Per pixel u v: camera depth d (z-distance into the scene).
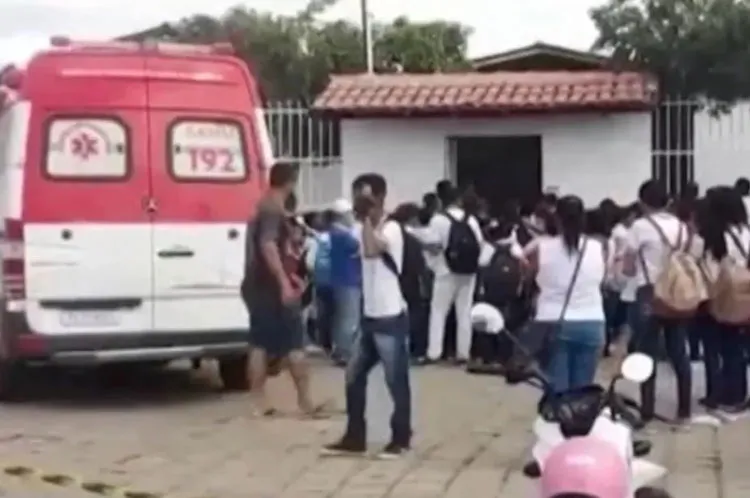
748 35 21.95
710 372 13.53
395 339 11.30
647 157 21.70
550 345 11.23
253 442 12.29
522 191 22.20
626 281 14.66
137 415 13.93
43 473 10.92
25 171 13.98
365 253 11.26
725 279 13.20
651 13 22.58
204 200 14.44
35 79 14.07
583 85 22.06
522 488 10.33
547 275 11.29
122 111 14.26
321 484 10.53
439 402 14.73
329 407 14.11
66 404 14.77
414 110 21.83
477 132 22.11
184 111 14.46
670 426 12.95
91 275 14.09
